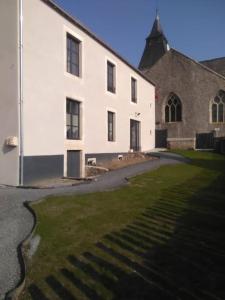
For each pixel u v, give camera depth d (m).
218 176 12.96
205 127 33.44
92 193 9.31
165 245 5.36
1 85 10.83
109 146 18.20
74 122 14.60
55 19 12.72
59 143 12.91
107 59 17.94
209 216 6.95
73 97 14.12
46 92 12.09
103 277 4.38
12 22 10.70
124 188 10.25
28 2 11.09
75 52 14.73
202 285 4.09
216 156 23.17
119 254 5.06
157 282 4.20
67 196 8.79
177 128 34.59
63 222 6.62
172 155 23.28
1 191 9.55
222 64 38.88
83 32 15.05
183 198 8.73
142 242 5.51
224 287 4.04
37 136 11.50
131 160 19.22
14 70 10.65
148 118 26.34
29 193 9.24
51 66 12.43
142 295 3.91
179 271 4.46
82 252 5.18
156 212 7.32
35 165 11.36
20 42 10.67
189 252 5.05
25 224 6.47
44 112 11.94
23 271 4.57
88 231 6.11
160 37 48.34
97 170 14.86
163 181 11.76
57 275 4.48
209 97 33.34
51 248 5.35
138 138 24.17
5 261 4.91
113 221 6.70
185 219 6.74
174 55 35.25
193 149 30.31
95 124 16.39
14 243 5.55
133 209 7.62
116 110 19.36
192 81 34.16
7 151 10.73
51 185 10.88
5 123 10.77
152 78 36.16
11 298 3.93
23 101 10.78
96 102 16.50
